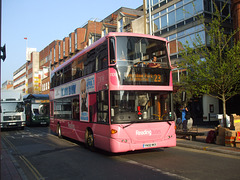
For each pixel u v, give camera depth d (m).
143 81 8.40
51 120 16.83
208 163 7.33
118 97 8.06
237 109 20.86
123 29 31.58
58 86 15.20
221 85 11.40
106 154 9.36
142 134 8.12
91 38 40.69
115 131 7.91
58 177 6.33
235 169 6.56
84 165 7.60
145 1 27.20
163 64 8.89
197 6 20.58
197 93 12.24
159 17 24.97
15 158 9.09
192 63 12.27
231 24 21.80
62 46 51.66
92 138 9.86
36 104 27.66
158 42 8.98
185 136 13.07
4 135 18.36
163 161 7.77
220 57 11.43
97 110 9.15
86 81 10.44
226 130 9.99
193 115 22.09
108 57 8.34
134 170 6.72
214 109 21.48
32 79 72.75
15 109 22.52
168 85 8.80
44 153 9.99
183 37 21.89
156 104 8.53
